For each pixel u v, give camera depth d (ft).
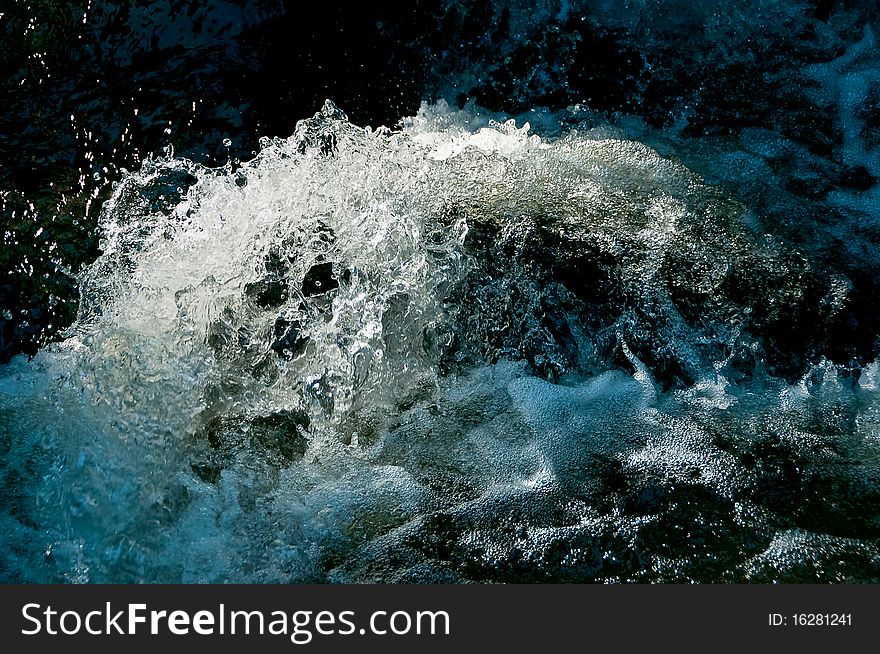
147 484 6.69
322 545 6.41
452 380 7.61
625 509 6.52
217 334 7.61
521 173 8.82
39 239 8.41
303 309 7.80
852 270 8.12
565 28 10.58
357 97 10.00
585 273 8.00
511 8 10.59
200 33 10.34
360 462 7.00
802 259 8.18
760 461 6.79
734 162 9.24
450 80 10.26
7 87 9.68
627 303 7.84
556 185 8.73
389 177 8.37
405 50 10.46
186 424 7.08
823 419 7.15
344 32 10.61
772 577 6.02
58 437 7.02
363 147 8.65
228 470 6.88
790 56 10.39
